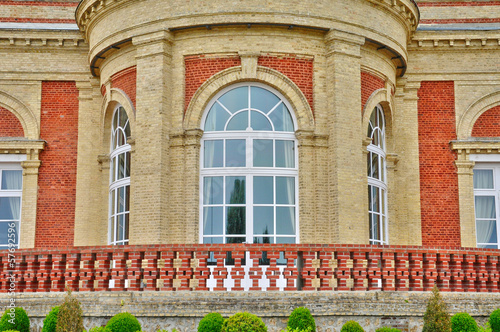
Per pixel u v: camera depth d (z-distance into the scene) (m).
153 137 18.47
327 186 18.53
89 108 22.84
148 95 18.77
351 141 18.69
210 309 12.27
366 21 19.47
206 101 18.78
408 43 22.64
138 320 12.28
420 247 13.11
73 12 24.31
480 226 22.80
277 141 18.81
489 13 24.19
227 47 18.80
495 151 22.58
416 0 24.23
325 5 18.89
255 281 12.55
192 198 18.23
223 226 18.28
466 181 22.52
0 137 22.80
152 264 12.68
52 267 13.15
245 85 18.98
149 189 18.27
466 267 13.37
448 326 11.51
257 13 18.47
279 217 18.41
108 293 12.51
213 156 18.72
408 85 22.83
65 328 11.20
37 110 22.95
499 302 13.11
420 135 22.81
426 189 22.53
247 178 18.44
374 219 20.39
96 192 21.95
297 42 18.95
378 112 21.23
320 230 18.27
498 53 23.05
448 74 22.95
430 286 13.09
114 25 19.72
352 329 11.73
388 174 21.47
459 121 22.81
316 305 12.34
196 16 18.62
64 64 23.02
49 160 22.77
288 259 12.68
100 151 21.45
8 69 22.98
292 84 18.78
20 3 24.28
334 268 12.77
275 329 12.20
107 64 20.78
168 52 18.97
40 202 22.56
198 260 12.62
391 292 12.68
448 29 22.66
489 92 22.94
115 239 20.11
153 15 18.98
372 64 20.11
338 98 18.67
